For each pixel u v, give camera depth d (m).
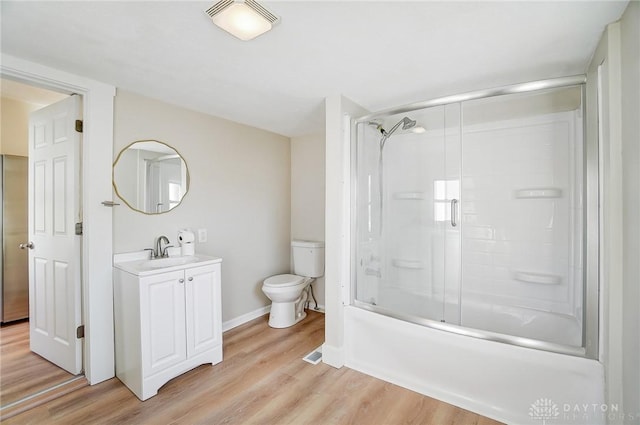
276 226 3.56
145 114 2.34
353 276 2.39
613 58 1.37
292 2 1.24
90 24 1.40
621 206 1.36
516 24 1.39
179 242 2.53
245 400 1.87
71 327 2.08
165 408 1.79
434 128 2.61
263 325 3.10
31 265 2.39
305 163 3.63
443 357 1.90
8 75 1.73
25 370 2.15
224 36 1.50
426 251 2.67
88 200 2.01
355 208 2.41
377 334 2.17
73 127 2.03
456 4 1.25
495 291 2.46
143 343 1.86
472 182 2.54
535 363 1.63
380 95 2.29
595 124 1.54
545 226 2.27
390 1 1.23
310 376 2.15
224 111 2.70
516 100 2.05
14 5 1.25
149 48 1.62
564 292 2.15
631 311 1.26
